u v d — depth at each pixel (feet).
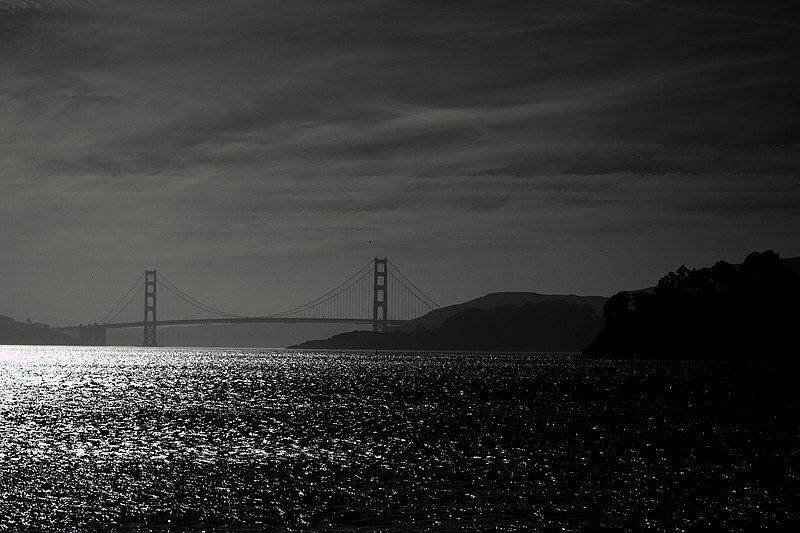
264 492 160.86
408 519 143.95
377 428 257.14
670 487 167.84
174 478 172.76
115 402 353.10
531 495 160.45
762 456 204.95
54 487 162.40
